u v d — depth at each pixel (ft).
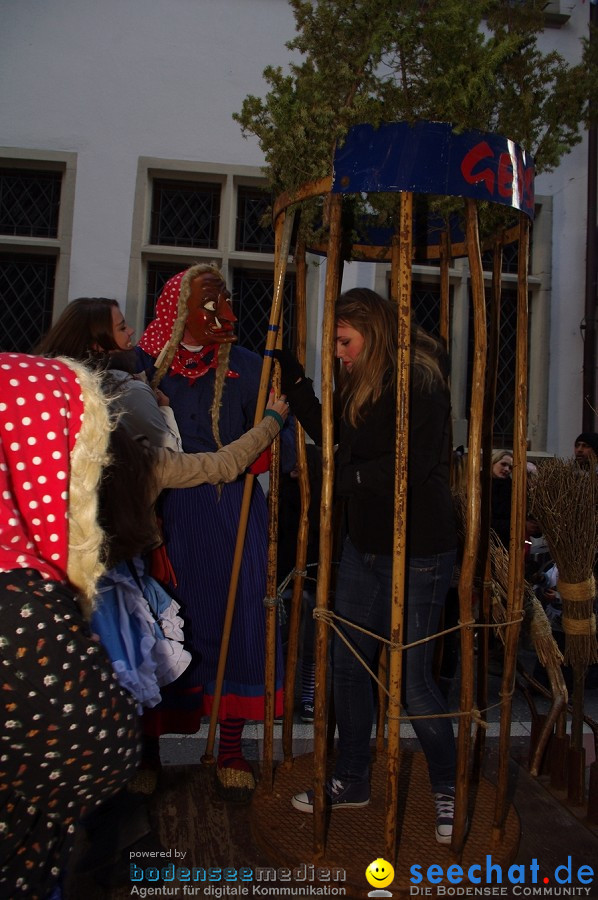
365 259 9.53
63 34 18.13
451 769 6.89
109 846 6.29
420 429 6.51
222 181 18.63
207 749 7.73
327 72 6.13
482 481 8.18
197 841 6.89
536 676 12.73
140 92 18.34
